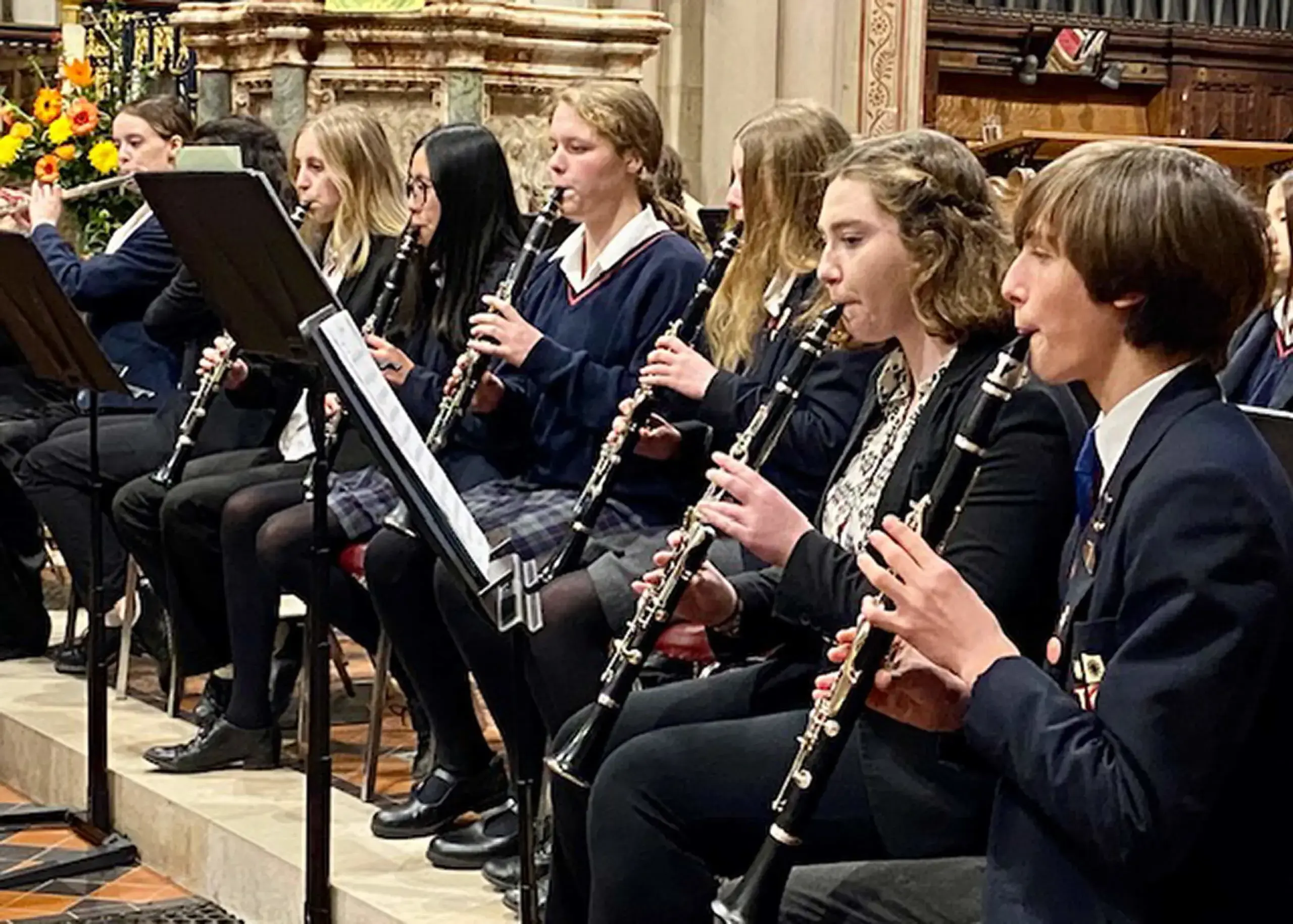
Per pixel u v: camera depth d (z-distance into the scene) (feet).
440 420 13.91
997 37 37.06
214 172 11.76
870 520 9.76
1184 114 38.55
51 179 21.29
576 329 13.92
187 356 17.99
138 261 18.74
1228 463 6.95
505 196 15.14
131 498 16.94
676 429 13.15
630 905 9.17
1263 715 7.10
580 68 21.47
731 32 30.89
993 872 7.43
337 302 11.81
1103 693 7.03
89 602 15.52
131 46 26.27
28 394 19.81
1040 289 7.44
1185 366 7.38
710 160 31.07
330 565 13.82
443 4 20.38
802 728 9.30
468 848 13.26
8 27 33.30
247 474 16.43
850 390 11.45
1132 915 7.10
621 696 10.05
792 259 12.27
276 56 21.01
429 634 13.71
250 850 14.16
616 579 12.39
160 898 14.82
